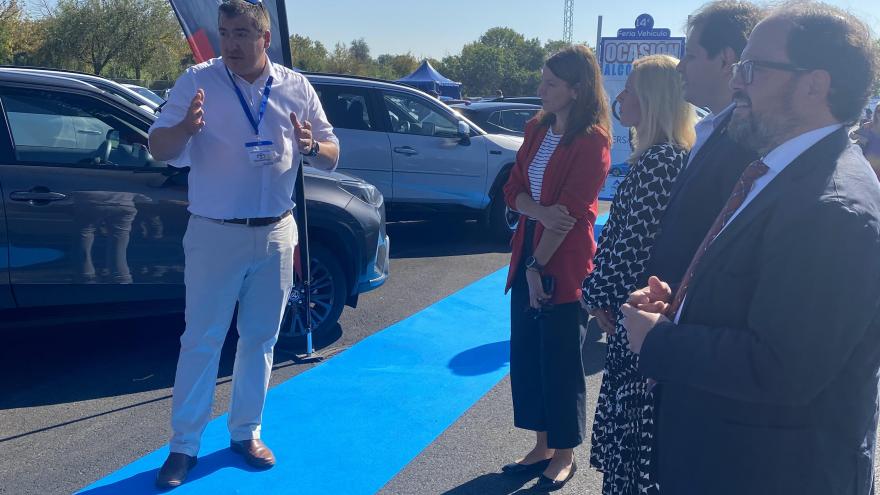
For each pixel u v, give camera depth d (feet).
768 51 5.24
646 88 8.53
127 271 14.66
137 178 14.62
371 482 11.41
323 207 16.87
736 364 5.12
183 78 10.40
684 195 7.11
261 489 11.11
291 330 16.80
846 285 4.72
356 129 27.07
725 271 5.41
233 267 10.91
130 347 17.02
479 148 29.07
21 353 16.48
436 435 13.02
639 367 5.76
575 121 10.34
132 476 11.43
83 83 14.66
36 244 13.84
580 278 10.66
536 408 11.42
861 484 5.36
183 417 11.23
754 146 5.58
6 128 13.87
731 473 5.49
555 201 10.55
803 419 5.23
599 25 31.19
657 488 6.58
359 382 15.25
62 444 12.44
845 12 5.21
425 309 20.59
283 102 10.93
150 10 119.14
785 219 4.99
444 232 32.48
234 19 10.21
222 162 10.55
